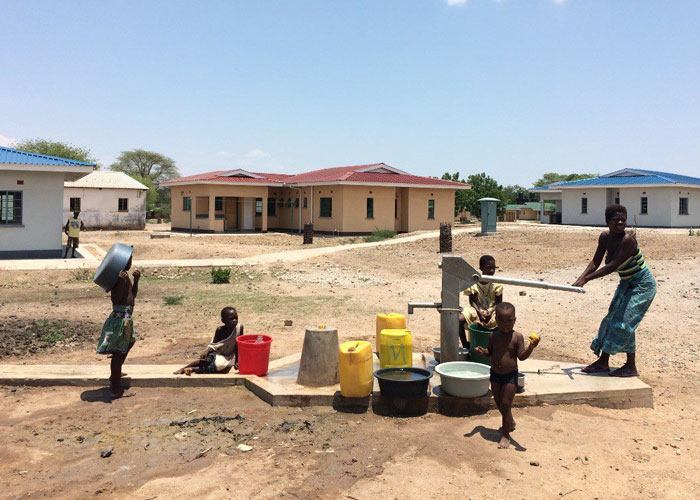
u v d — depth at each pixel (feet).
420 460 14.96
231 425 17.72
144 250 86.33
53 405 19.75
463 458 15.07
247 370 22.25
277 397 19.61
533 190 169.27
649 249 73.92
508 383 16.46
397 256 77.00
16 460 15.10
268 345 22.44
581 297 44.96
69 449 15.84
